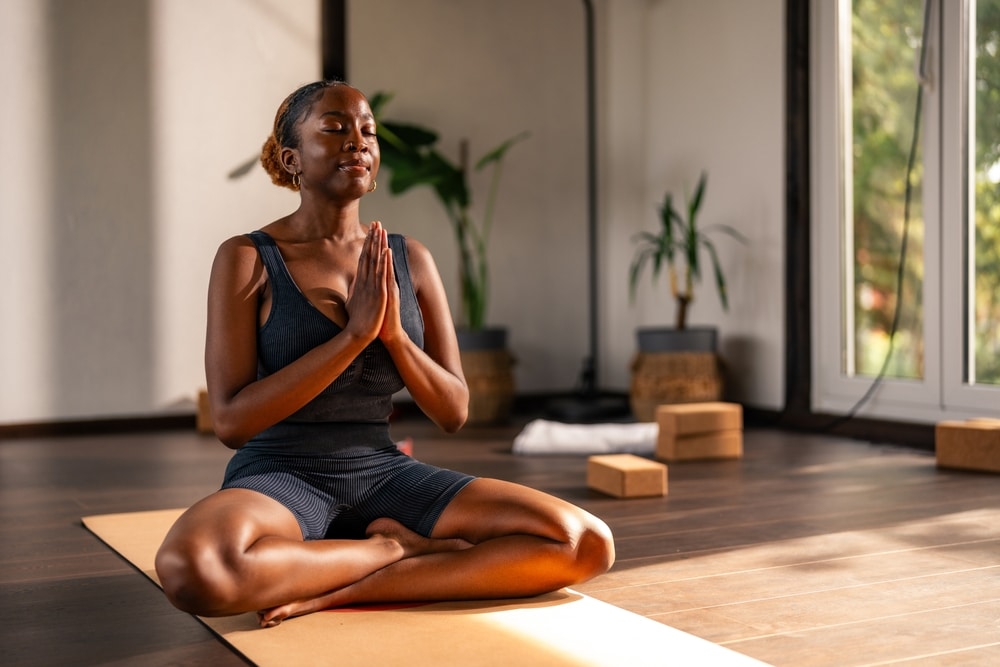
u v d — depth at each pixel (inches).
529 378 233.8
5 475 140.9
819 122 184.9
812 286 186.9
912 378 169.8
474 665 62.3
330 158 75.9
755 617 73.5
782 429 189.0
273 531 69.5
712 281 211.2
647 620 71.6
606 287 241.1
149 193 192.2
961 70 159.0
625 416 212.5
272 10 199.8
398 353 74.4
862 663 63.1
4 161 182.7
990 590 80.3
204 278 196.1
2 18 182.2
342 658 63.5
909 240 169.5
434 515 76.3
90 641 69.0
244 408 72.3
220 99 196.7
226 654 65.9
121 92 190.2
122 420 190.7
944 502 117.3
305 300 75.3
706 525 106.7
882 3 173.0
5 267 183.0
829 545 97.0
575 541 74.4
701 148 213.5
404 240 82.6
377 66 218.4
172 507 117.5
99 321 189.3
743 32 201.5
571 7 236.5
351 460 77.0
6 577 86.4
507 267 231.5
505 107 230.5
